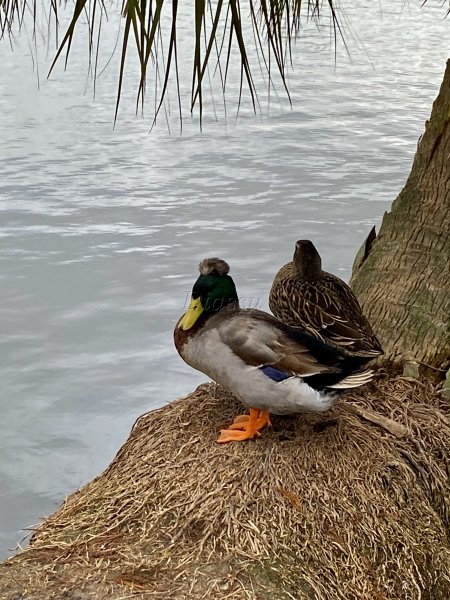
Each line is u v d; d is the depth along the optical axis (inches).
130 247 161.3
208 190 188.7
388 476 65.3
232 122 237.6
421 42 361.1
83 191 187.3
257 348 61.9
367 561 60.5
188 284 148.9
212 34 44.3
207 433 67.9
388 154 214.4
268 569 56.9
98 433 112.3
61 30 322.3
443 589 64.1
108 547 59.2
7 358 127.2
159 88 267.1
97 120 237.3
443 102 84.2
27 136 221.8
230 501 61.3
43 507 99.3
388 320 81.9
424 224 84.7
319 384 62.6
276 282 78.5
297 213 177.2
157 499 62.4
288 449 65.5
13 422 113.7
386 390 75.3
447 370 78.5
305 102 261.6
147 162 205.3
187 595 54.4
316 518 60.9
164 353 129.8
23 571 56.8
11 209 177.0
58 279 149.9
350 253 159.6
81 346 130.9
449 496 69.5
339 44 347.3
